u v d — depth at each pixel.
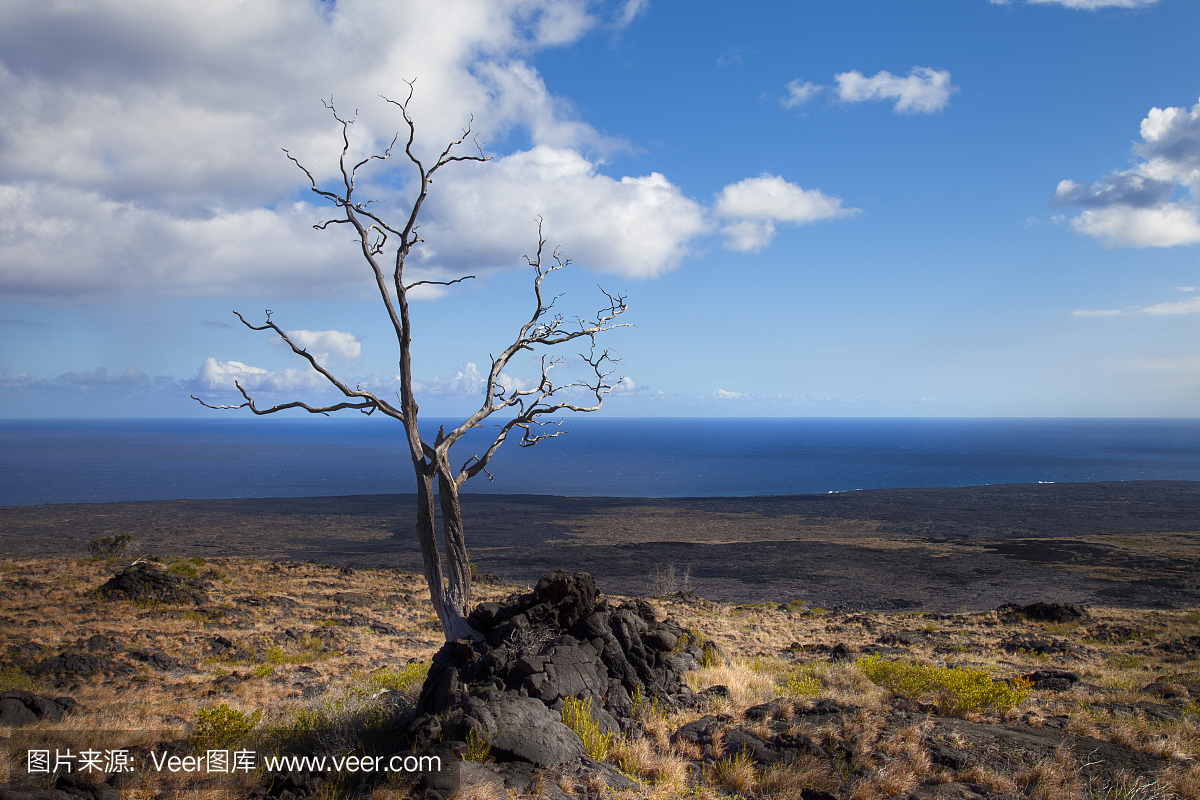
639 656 10.24
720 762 7.54
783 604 47.53
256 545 79.06
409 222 11.96
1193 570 63.78
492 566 67.44
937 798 6.68
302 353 11.59
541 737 7.39
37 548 72.94
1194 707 13.16
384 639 27.88
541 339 13.22
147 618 28.03
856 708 9.62
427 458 11.67
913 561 71.00
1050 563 68.88
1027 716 10.23
